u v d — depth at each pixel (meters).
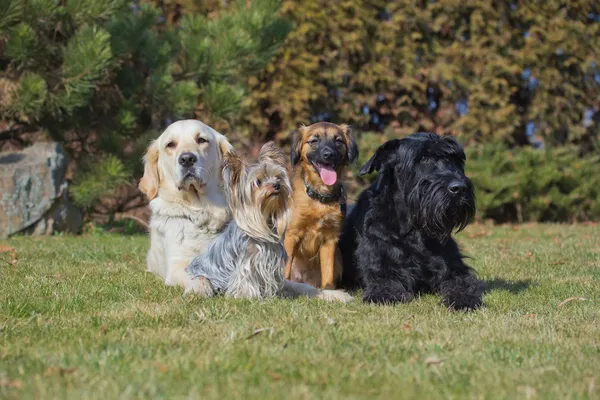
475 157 15.23
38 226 11.25
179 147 6.28
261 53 12.20
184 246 6.32
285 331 4.05
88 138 12.39
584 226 14.32
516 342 3.90
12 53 10.09
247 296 5.49
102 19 11.53
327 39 15.27
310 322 4.33
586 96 17.20
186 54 11.98
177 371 3.17
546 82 16.48
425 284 5.89
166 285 5.98
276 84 14.74
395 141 5.95
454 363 3.39
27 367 3.24
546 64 16.56
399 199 5.83
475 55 15.84
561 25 16.38
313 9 14.92
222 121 12.13
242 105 12.55
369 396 2.87
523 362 3.47
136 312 4.66
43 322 4.34
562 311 5.02
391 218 5.86
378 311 4.98
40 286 5.71
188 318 4.51
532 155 15.36
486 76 15.87
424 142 5.75
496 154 15.10
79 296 5.19
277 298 5.52
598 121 17.52
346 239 6.83
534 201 15.12
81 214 12.37
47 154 11.50
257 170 5.42
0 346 3.68
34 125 11.97
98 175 11.10
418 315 4.82
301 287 5.99
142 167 11.50
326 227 6.68
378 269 5.86
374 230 5.92
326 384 3.04
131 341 3.78
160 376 3.09
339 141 7.23
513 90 16.11
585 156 17.02
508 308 5.19
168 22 14.81
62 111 11.46
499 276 6.94
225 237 5.78
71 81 10.38
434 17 15.80
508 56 16.28
